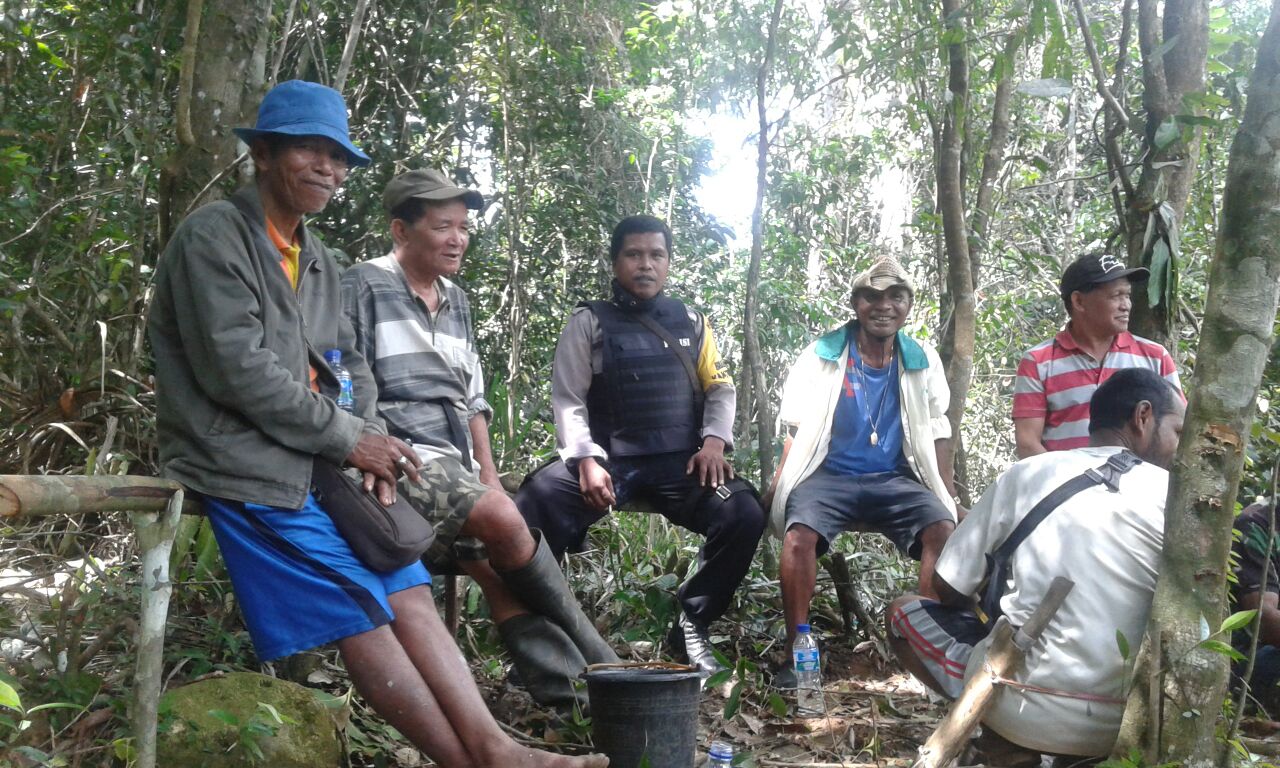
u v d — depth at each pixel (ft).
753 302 17.31
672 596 15.51
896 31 16.93
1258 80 8.59
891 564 18.99
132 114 16.20
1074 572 9.74
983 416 28.58
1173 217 14.92
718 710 13.71
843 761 11.85
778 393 34.35
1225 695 8.93
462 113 25.38
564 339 15.10
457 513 10.73
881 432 15.65
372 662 8.78
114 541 12.66
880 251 35.76
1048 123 29.99
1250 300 8.67
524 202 26.48
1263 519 12.24
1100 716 9.61
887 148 33.27
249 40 12.64
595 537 18.11
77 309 15.17
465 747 8.94
